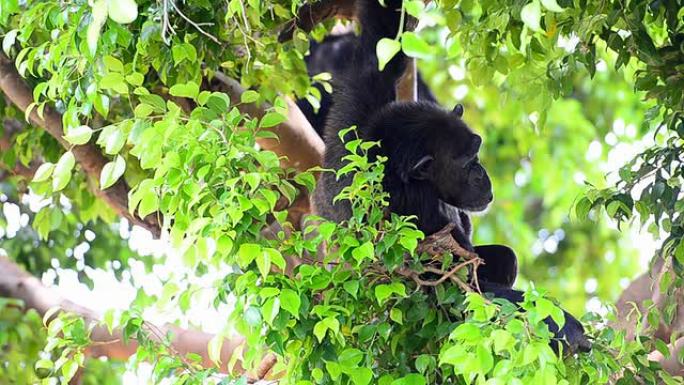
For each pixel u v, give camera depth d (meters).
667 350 9.70
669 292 10.30
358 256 8.27
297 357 8.83
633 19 10.04
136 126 8.70
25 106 13.05
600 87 28.42
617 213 10.21
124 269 19.58
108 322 9.33
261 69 12.80
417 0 7.27
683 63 10.42
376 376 9.04
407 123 11.56
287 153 13.45
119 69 9.39
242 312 8.43
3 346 18.95
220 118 9.09
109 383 18.73
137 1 9.88
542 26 10.38
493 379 7.57
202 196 8.41
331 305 8.61
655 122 11.21
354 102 11.87
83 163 13.87
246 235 8.59
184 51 9.90
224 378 9.04
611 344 9.23
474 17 11.78
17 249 19.22
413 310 9.15
